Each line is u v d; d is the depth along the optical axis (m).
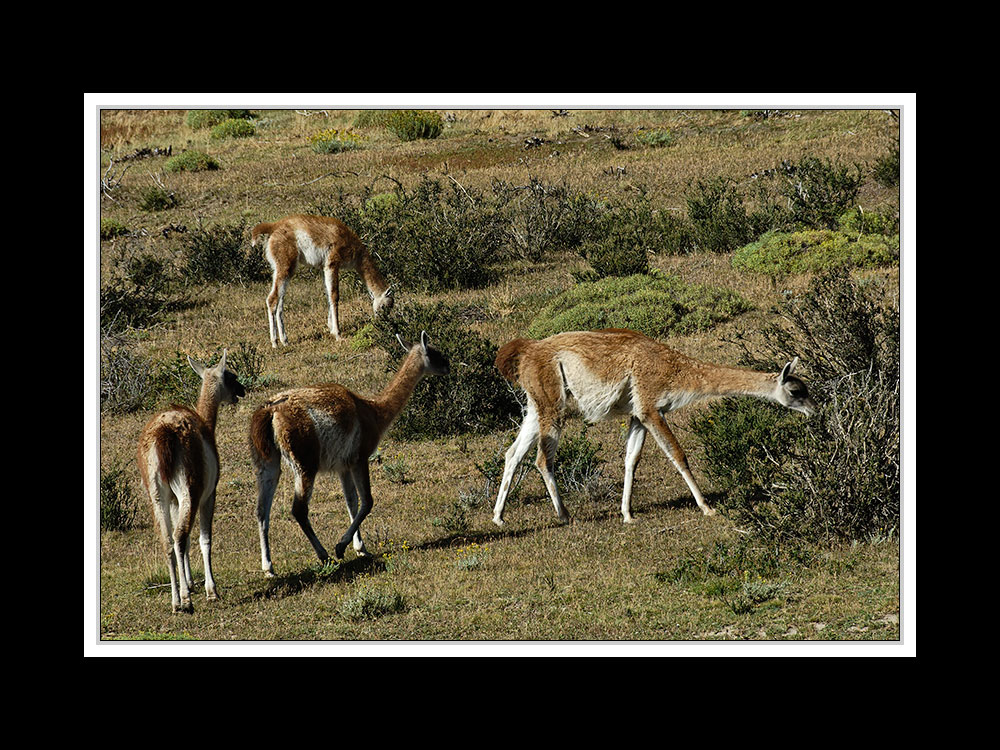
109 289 68.88
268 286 77.00
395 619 29.11
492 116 132.12
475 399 51.09
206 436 31.23
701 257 72.38
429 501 41.12
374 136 131.12
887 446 32.47
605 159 105.25
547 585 30.89
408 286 73.25
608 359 36.59
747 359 43.81
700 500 36.59
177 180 110.75
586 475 41.19
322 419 33.22
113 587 33.22
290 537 37.84
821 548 31.55
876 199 77.19
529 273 74.00
